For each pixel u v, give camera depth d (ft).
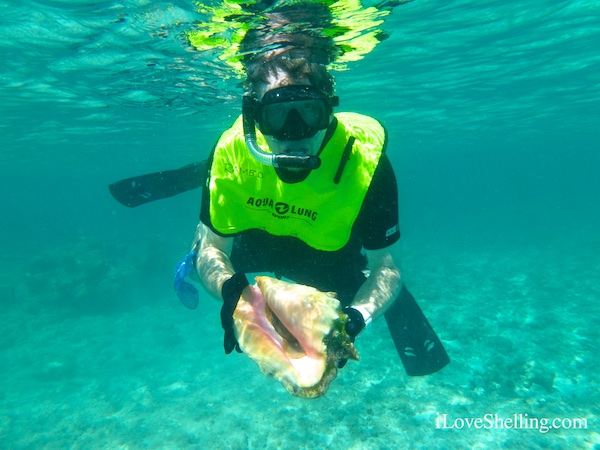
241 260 10.40
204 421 35.83
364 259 11.09
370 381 38.52
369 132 8.96
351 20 26.37
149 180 17.17
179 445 32.94
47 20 27.40
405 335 14.07
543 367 39.32
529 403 34.40
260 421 34.55
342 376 39.75
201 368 47.52
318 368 4.50
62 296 70.13
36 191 445.37
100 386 45.06
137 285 77.10
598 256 88.94
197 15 24.68
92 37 30.09
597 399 34.30
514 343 46.83
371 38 32.17
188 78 40.86
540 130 125.90
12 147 90.02
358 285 10.49
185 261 9.77
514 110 83.61
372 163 8.41
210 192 8.81
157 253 83.41
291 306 4.96
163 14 25.70
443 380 38.24
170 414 37.81
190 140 99.86
